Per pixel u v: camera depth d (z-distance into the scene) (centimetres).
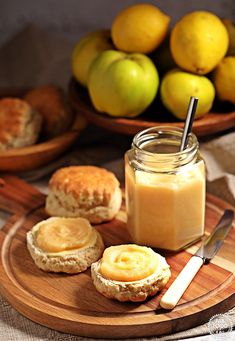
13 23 110
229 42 86
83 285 70
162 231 73
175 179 72
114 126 84
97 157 92
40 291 69
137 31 84
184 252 74
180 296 67
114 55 83
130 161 74
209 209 81
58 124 92
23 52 109
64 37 109
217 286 69
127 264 68
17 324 68
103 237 77
